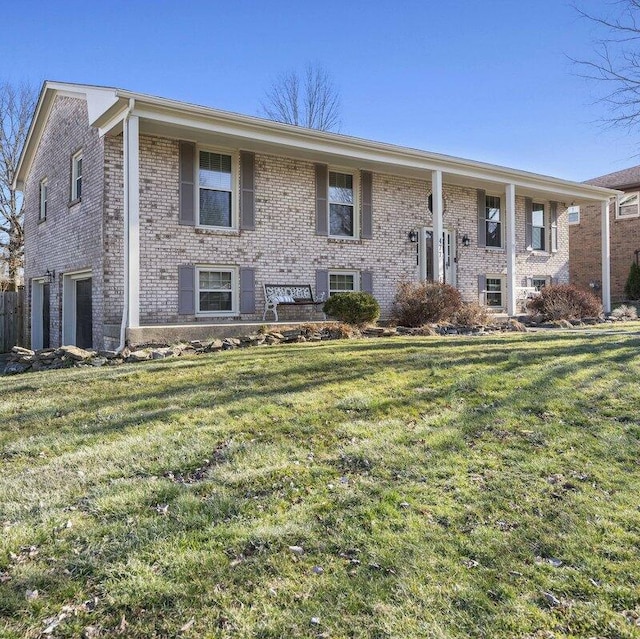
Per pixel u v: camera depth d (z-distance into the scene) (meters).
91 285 10.34
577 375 5.64
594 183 19.98
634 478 3.46
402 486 3.31
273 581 2.39
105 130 9.03
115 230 9.23
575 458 3.75
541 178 13.38
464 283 14.01
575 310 12.43
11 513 2.97
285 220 11.23
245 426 4.28
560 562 2.56
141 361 7.26
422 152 11.38
